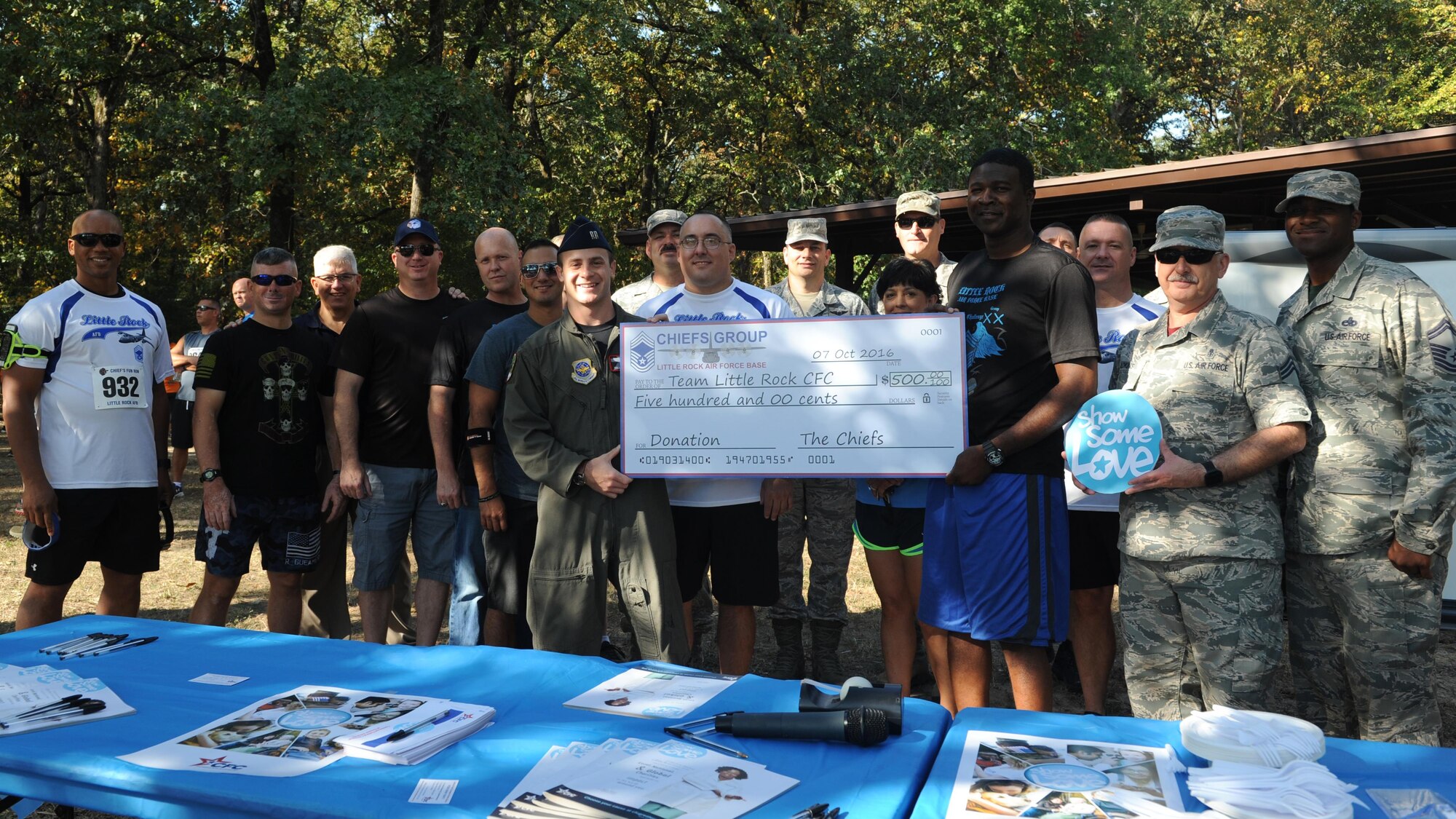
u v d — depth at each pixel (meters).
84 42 15.53
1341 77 27.66
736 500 3.80
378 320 4.20
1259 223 9.02
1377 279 2.93
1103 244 4.30
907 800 1.66
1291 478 3.19
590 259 3.35
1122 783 1.69
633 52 20.28
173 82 17.89
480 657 2.46
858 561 7.57
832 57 19.16
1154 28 24.75
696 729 1.96
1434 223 9.77
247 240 18.30
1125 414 2.82
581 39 19.20
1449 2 27.31
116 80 17.64
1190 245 2.89
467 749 1.87
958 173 17.88
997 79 19.98
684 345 3.21
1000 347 3.00
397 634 5.14
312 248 19.38
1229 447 2.88
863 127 19.19
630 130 21.55
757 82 19.59
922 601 3.13
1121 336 4.32
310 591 4.71
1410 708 2.91
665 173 22.64
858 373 3.08
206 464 4.21
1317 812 1.52
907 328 3.05
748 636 3.89
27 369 3.93
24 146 18.67
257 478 4.26
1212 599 2.83
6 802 2.02
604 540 3.31
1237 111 29.55
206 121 15.62
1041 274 2.94
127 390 4.15
